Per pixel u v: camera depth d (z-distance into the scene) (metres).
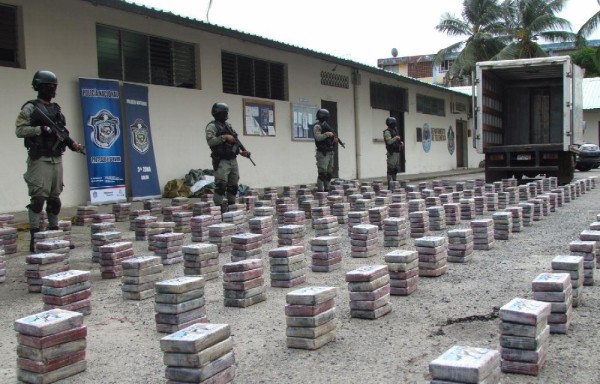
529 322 3.09
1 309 4.88
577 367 3.20
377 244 6.82
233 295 4.68
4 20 10.43
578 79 15.46
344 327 4.04
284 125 17.52
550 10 32.62
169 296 4.04
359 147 21.66
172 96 13.65
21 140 10.55
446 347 3.59
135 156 12.63
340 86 20.52
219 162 9.86
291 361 3.46
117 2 10.41
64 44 11.29
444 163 30.02
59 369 3.32
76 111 11.54
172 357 2.93
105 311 4.71
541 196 9.99
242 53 15.79
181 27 13.84
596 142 38.12
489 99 15.91
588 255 4.94
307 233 8.65
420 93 27.05
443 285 5.11
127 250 6.13
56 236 7.03
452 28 35.03
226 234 7.20
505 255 6.39
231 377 3.09
